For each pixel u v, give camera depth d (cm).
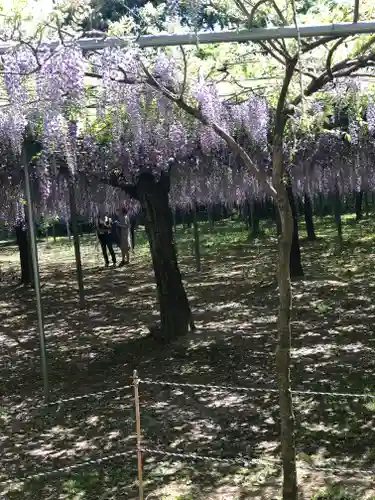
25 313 1059
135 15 370
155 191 735
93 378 625
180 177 856
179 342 725
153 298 1099
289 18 342
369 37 378
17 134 467
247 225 2244
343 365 580
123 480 379
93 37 362
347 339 675
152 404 522
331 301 877
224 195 1078
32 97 401
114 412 510
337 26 319
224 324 802
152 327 776
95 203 1031
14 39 330
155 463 402
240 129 633
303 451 399
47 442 459
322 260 1312
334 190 1288
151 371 627
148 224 746
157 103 457
